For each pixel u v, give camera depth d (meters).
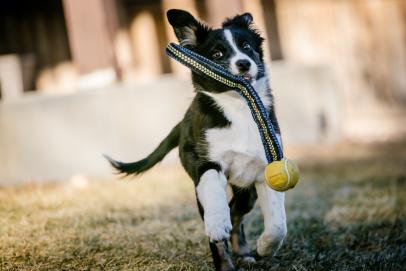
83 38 10.80
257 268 5.01
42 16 14.23
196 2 14.36
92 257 5.18
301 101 11.49
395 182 8.45
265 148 4.64
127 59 14.33
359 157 10.59
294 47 14.70
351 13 14.56
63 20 14.21
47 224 6.14
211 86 4.83
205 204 4.54
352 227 6.19
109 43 10.88
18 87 11.93
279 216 4.78
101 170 10.38
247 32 5.39
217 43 5.16
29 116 10.27
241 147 4.81
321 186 8.42
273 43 14.70
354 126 13.91
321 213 6.84
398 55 14.54
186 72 14.39
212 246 4.60
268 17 14.66
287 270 4.94
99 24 10.76
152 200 7.50
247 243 5.38
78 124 10.36
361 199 7.45
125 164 5.41
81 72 10.86
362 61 14.59
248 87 4.66
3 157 10.28
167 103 10.55
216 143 4.81
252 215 6.56
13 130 10.26
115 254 5.27
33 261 5.05
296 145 11.52
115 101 10.41
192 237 5.73
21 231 5.80
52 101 10.29
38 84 14.31
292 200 7.57
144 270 4.90
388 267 4.89
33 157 10.31
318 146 11.53
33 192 8.25
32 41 14.28
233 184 5.11
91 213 6.68
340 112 12.78
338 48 14.62
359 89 14.63
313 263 5.06
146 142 10.53
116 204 7.24
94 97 10.36
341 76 14.65
